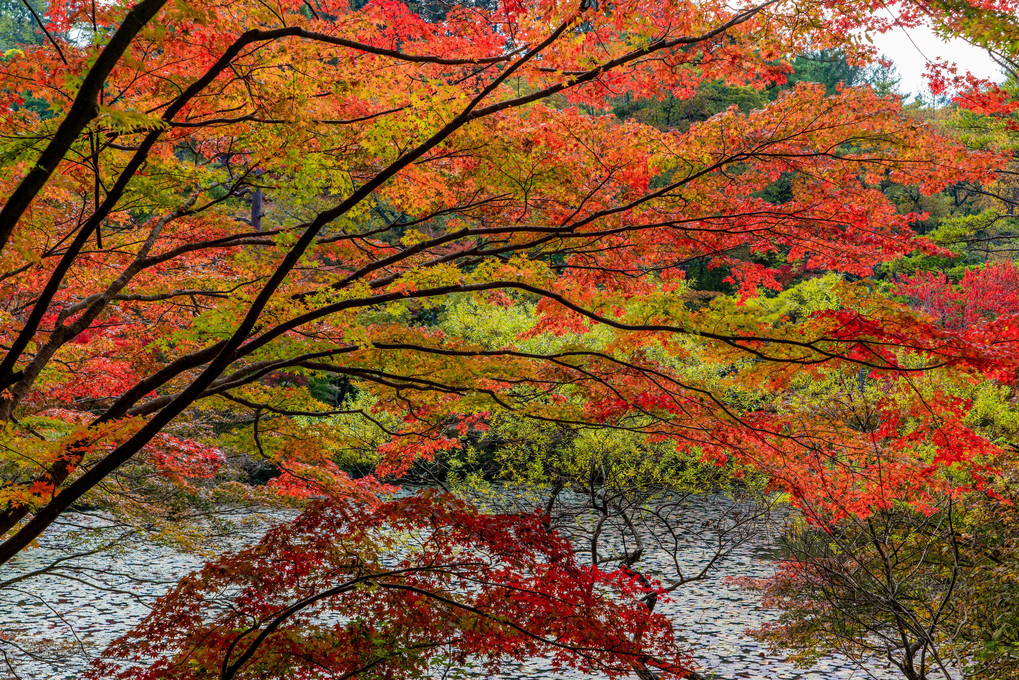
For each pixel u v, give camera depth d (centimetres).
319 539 531
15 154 397
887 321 510
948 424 589
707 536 1591
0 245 326
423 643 506
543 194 653
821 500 733
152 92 507
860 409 902
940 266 2595
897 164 573
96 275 734
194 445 788
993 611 794
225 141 647
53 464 504
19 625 1130
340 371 586
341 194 576
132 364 808
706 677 979
